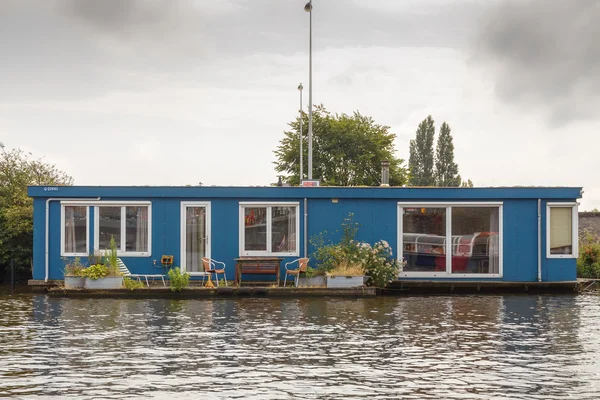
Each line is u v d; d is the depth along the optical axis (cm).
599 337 1595
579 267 3147
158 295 2348
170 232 2592
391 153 7125
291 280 2586
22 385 1175
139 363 1330
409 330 1686
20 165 3509
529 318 1880
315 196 2594
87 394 1123
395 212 2602
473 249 2594
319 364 1323
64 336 1600
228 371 1270
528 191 2583
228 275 2592
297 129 7044
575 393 1132
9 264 3091
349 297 2358
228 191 2592
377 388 1159
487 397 1110
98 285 2398
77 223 2594
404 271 2591
